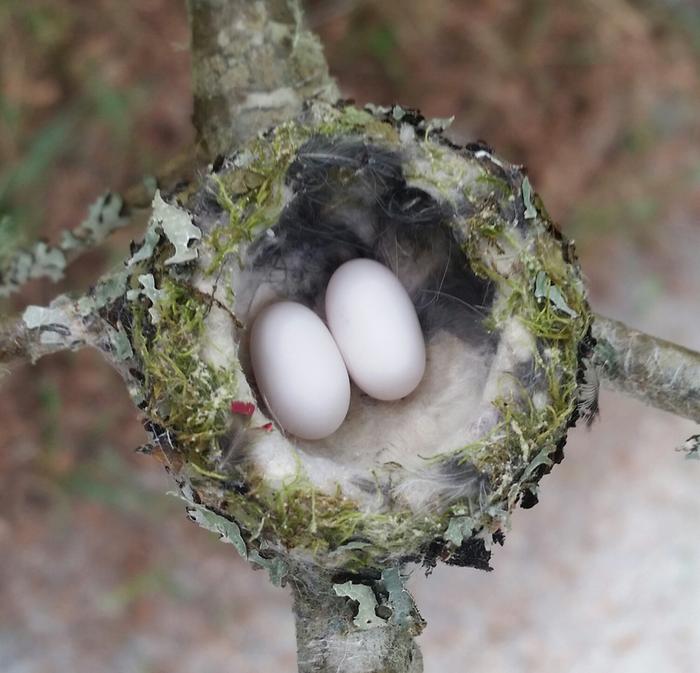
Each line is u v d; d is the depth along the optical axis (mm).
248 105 182
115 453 275
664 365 174
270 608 276
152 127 269
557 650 275
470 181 171
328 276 188
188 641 273
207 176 168
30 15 261
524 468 168
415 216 181
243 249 171
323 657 168
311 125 169
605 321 176
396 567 168
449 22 281
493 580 281
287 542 165
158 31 267
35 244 208
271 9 182
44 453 272
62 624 271
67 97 266
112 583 274
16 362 173
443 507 167
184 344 165
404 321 180
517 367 169
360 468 172
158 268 166
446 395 182
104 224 202
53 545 274
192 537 278
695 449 179
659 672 272
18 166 261
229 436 165
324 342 178
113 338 167
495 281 171
